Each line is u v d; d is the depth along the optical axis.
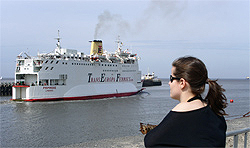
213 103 2.54
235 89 112.62
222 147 2.23
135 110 36.19
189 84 2.45
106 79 52.59
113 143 12.48
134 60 61.06
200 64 2.46
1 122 26.88
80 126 25.03
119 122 27.09
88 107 38.16
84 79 47.75
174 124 2.29
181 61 2.53
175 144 2.18
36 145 18.64
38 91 42.06
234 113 34.69
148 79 142.50
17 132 22.62
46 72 42.41
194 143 2.14
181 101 2.55
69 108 36.69
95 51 55.09
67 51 47.75
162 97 58.72
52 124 25.92
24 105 38.94
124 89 56.47
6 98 56.91
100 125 25.45
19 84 44.00
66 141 19.66
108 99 50.44
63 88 44.59
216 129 2.25
